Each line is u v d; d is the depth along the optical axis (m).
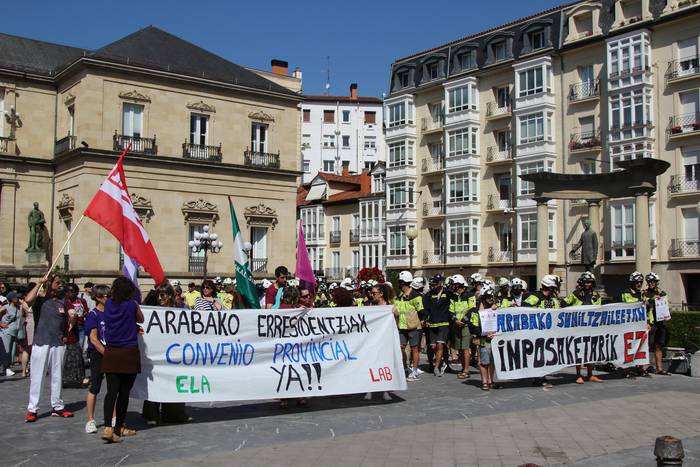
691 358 15.76
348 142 93.44
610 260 41.34
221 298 17.86
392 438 9.28
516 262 47.03
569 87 44.78
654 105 40.22
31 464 7.98
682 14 38.59
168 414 10.45
